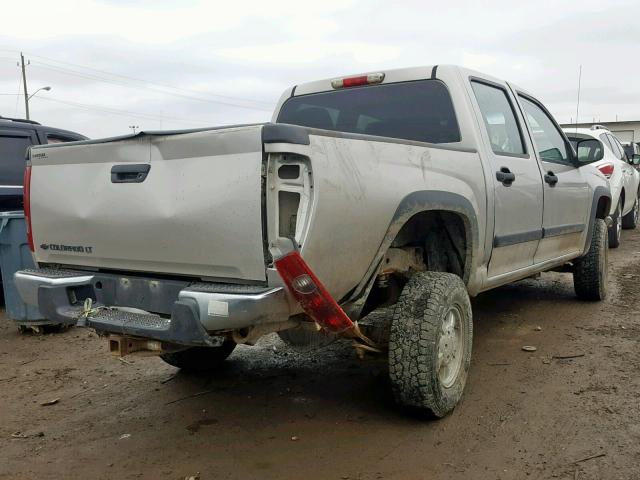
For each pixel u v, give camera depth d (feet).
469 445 11.48
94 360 17.85
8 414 13.89
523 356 16.40
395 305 12.42
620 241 37.76
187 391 14.93
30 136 25.96
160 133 10.30
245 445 11.85
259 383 15.26
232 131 9.59
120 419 13.39
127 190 10.93
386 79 16.06
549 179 17.61
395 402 12.97
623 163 36.63
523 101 18.25
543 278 26.78
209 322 9.66
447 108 14.97
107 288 11.82
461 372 13.12
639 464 10.55
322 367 16.28
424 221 13.94
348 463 10.98
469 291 14.35
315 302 9.60
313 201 9.41
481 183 13.98
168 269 10.89
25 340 20.17
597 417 12.42
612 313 20.52
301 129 9.41
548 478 10.21
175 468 11.06
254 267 9.71
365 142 10.81
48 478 10.85
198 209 10.02
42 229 12.74
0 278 24.18
